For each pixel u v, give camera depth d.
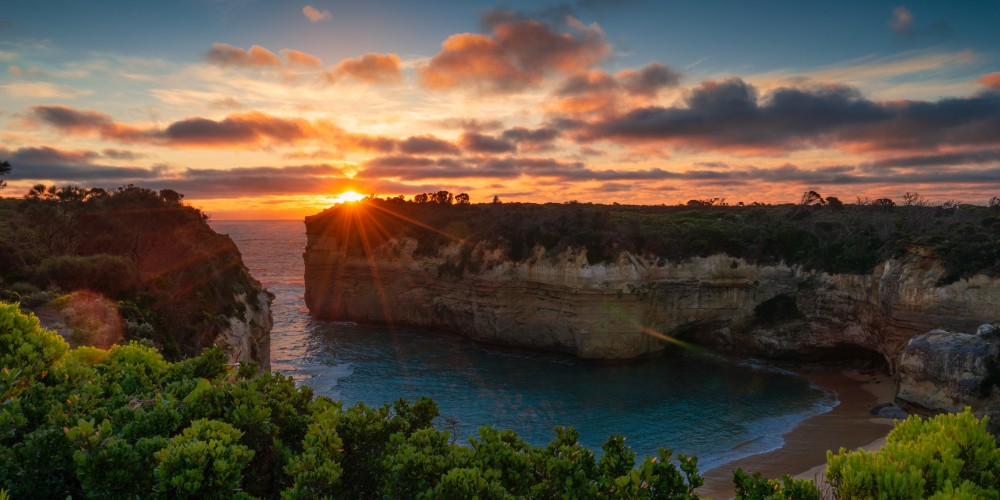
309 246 93.12
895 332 51.41
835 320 59.00
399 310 83.06
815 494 7.13
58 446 6.15
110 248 40.53
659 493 7.27
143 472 5.90
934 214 74.00
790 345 61.78
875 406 46.72
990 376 38.31
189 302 35.69
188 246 42.88
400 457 6.90
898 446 7.59
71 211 44.31
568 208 85.50
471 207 96.81
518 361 64.31
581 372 59.44
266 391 9.04
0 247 30.72
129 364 9.62
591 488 7.14
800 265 62.22
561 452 7.81
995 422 36.19
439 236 80.00
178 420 7.10
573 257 63.81
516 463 7.59
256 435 7.39
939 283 48.31
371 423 8.34
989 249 47.69
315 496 6.38
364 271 86.19
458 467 7.05
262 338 46.94
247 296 46.03
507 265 69.19
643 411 46.78
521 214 77.19
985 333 40.62
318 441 7.13
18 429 7.00
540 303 66.69
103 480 5.68
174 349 28.42
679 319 65.38
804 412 45.94
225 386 7.88
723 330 66.56
